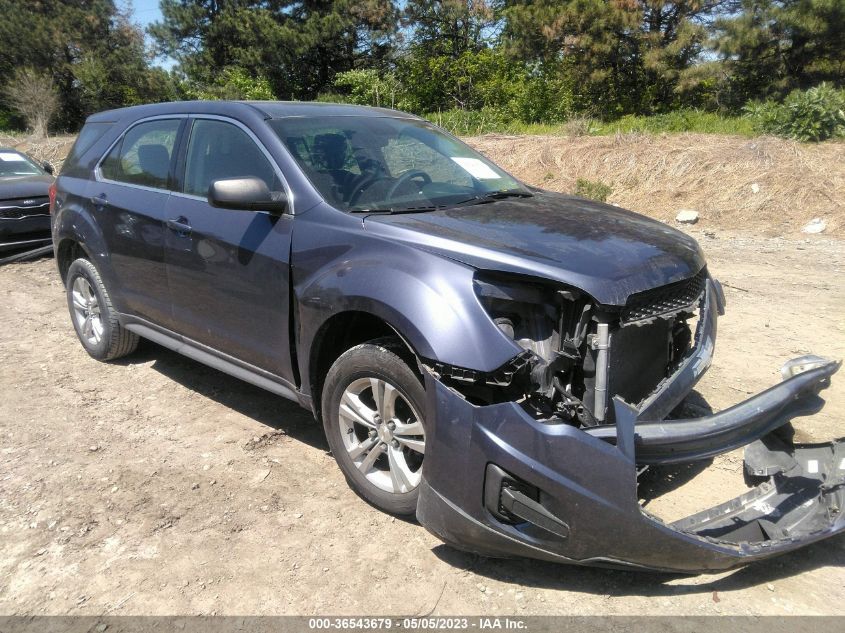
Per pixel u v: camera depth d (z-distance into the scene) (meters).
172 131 4.32
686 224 10.95
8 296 7.23
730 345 5.22
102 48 38.53
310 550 3.02
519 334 2.77
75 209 4.98
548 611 2.63
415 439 3.02
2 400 4.60
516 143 15.13
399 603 2.70
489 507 2.61
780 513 2.85
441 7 29.28
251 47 32.16
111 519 3.27
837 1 19.12
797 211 10.70
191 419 4.30
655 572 2.81
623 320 2.75
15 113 34.94
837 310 6.08
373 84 28.23
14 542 3.12
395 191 3.62
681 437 2.59
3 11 37.03
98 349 5.16
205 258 3.85
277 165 3.60
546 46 23.50
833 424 3.95
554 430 2.49
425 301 2.75
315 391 3.46
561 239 3.02
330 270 3.19
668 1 21.53
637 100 23.44
